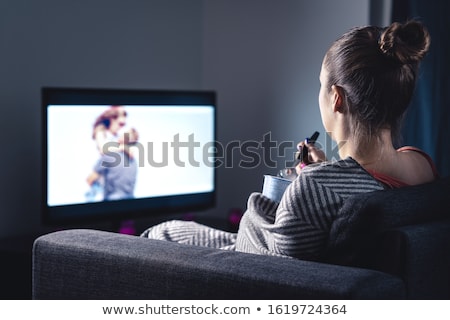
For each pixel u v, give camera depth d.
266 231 1.76
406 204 1.67
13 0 3.45
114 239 1.86
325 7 4.05
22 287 3.19
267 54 4.31
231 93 4.48
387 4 3.91
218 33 4.50
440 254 1.67
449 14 3.68
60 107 3.35
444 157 3.73
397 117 1.78
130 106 3.64
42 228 3.70
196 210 4.05
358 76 1.71
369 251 1.63
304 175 1.71
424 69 3.72
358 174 1.71
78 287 1.84
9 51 3.44
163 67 4.29
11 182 3.53
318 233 1.68
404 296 1.57
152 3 4.19
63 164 3.39
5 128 3.46
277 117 4.29
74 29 3.75
